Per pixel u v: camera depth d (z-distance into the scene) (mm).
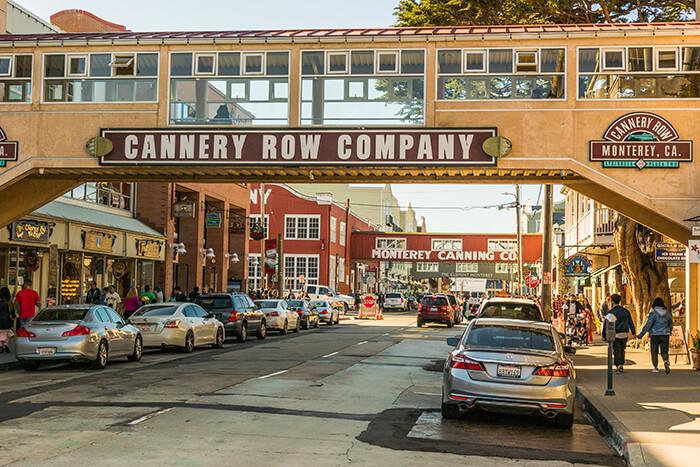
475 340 10828
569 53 18172
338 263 65500
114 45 19656
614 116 17969
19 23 26656
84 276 29234
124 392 12672
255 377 14961
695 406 11695
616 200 19547
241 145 19016
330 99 18891
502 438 9562
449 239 63281
